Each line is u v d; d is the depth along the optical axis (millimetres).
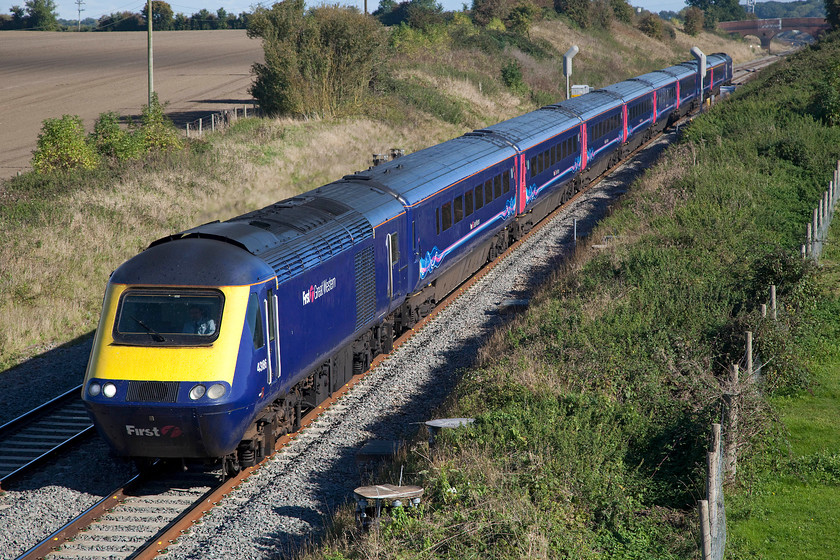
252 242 17484
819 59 79625
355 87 65750
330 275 19844
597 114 50000
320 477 17594
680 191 39719
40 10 189625
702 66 80250
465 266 32406
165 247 16828
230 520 15648
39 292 29547
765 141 48594
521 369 20922
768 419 17938
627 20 165750
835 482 16562
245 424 16172
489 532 13977
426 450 17203
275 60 62531
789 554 13969
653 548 14195
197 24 194000
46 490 17156
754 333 21328
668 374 20625
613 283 27766
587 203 46125
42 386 23891
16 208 35594
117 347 15766
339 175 50062
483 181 32531
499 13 128000
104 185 40406
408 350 25797
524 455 16203
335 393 22156
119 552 14516
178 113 67312
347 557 13766
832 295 26875
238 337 15828
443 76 84375
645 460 17328
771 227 35062
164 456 16172
